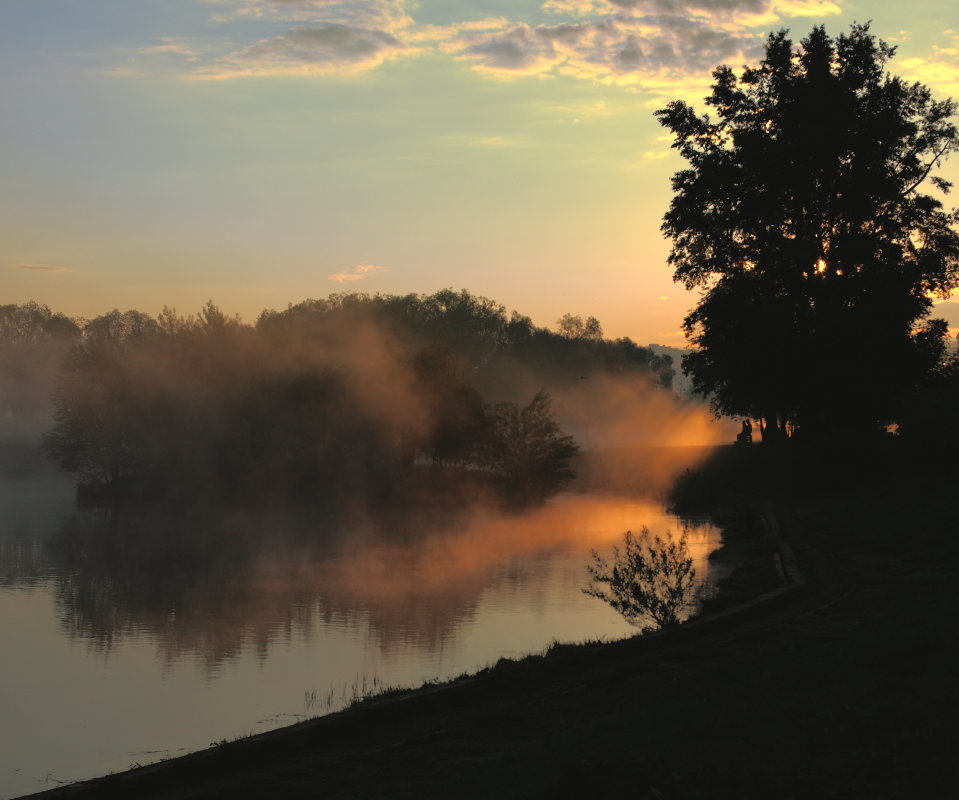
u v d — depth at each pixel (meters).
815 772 6.93
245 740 10.75
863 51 43.69
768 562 23.64
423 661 19.34
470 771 9.13
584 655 14.08
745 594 19.30
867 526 27.84
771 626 15.31
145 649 21.80
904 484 37.12
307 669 19.19
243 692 17.73
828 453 43.34
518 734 10.57
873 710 8.30
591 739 9.43
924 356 42.59
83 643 22.55
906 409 42.66
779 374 43.38
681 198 46.66
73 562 37.09
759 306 43.31
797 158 42.50
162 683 18.67
